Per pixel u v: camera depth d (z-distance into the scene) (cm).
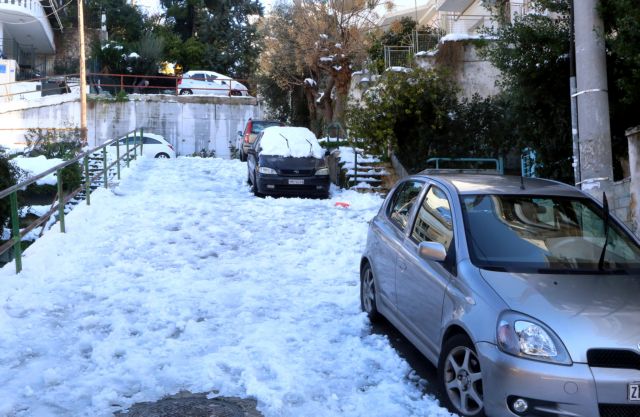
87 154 1316
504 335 419
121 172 1962
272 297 779
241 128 3553
